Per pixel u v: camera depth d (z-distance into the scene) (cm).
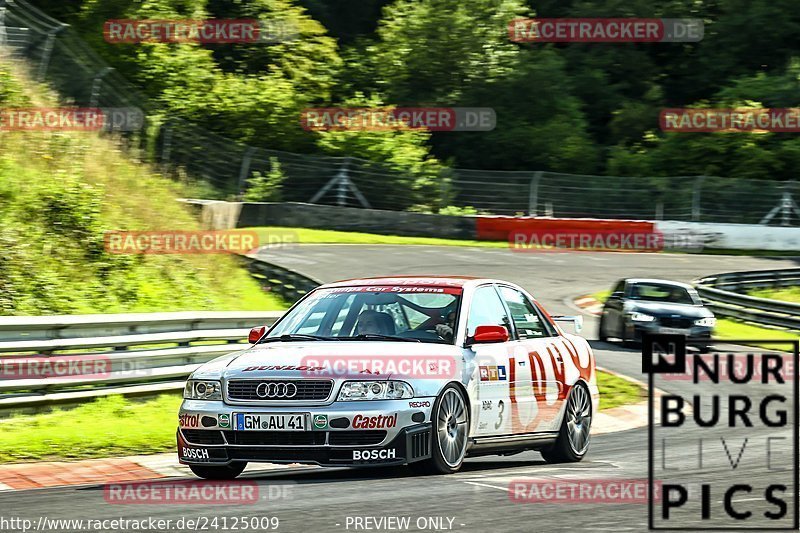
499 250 12556
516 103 18138
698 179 15200
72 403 3916
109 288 5906
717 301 9975
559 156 17638
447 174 14788
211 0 16200
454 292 3002
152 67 14588
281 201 13212
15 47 9825
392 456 2592
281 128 14912
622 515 2164
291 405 2605
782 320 8988
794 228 14062
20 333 3766
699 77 19962
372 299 2997
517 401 3002
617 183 15038
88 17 14500
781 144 17288
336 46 17438
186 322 4475
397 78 17850
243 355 2802
